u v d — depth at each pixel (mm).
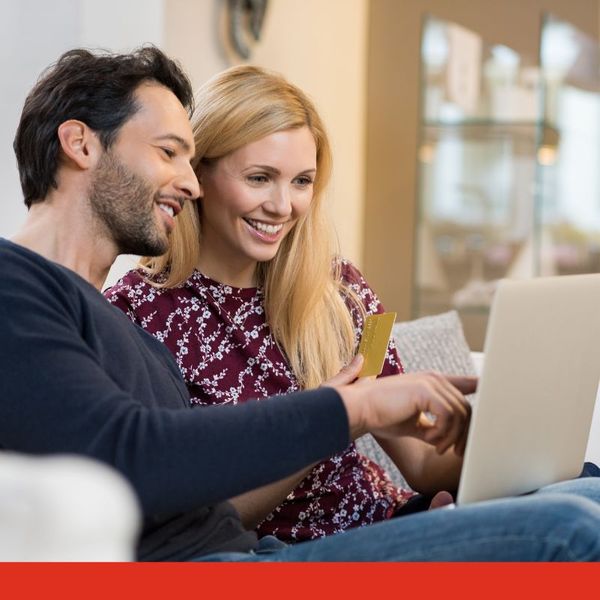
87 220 2305
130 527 1090
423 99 6777
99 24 4367
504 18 6648
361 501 2830
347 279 3135
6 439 1895
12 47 4309
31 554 1027
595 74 6637
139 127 2311
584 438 2412
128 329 2283
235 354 2852
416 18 6793
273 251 2832
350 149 6789
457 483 2736
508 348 2002
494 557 1777
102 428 1849
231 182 2799
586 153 6691
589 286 2219
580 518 1768
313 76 6301
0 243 2074
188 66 5000
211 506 2314
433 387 2039
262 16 5590
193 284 2869
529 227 6605
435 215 6758
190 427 1873
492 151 6680
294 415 1914
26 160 2322
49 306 1997
